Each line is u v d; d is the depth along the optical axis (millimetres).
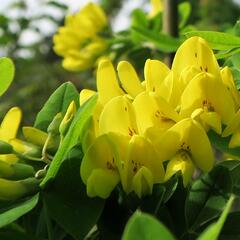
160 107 235
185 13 545
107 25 566
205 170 238
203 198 237
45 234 246
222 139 259
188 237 232
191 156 237
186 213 234
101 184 228
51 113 273
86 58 553
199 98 240
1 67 252
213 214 233
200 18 833
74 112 242
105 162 232
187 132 232
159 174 233
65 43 566
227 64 289
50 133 252
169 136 232
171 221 233
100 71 248
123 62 251
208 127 243
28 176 241
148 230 158
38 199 230
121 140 231
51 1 819
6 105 969
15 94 983
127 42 519
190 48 247
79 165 237
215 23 965
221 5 980
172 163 234
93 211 231
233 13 972
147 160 231
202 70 247
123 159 231
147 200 232
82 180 232
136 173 229
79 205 233
